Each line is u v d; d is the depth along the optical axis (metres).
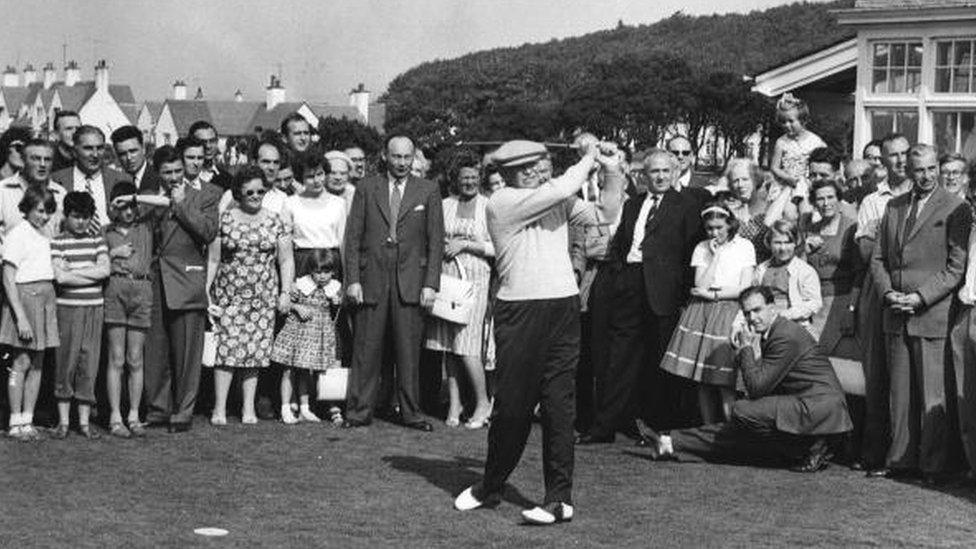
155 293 9.38
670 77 38.72
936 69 14.51
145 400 9.79
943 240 8.06
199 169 9.70
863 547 6.52
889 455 8.28
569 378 7.07
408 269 9.75
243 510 7.08
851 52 16.92
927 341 8.07
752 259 9.16
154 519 6.82
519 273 7.07
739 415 8.50
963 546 6.57
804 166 11.19
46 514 6.86
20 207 8.81
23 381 8.92
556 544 6.49
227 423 9.78
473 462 8.56
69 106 89.12
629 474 8.30
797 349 8.51
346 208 10.22
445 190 11.16
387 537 6.56
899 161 9.30
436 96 85.06
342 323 10.35
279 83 85.62
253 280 9.64
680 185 9.77
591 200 10.62
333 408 10.02
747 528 6.88
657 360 9.48
